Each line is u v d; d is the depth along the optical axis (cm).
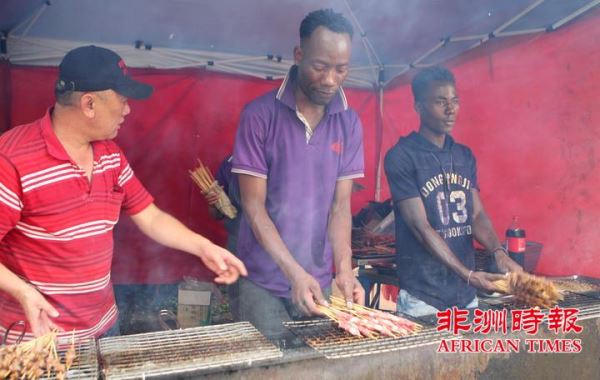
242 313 251
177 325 340
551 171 351
